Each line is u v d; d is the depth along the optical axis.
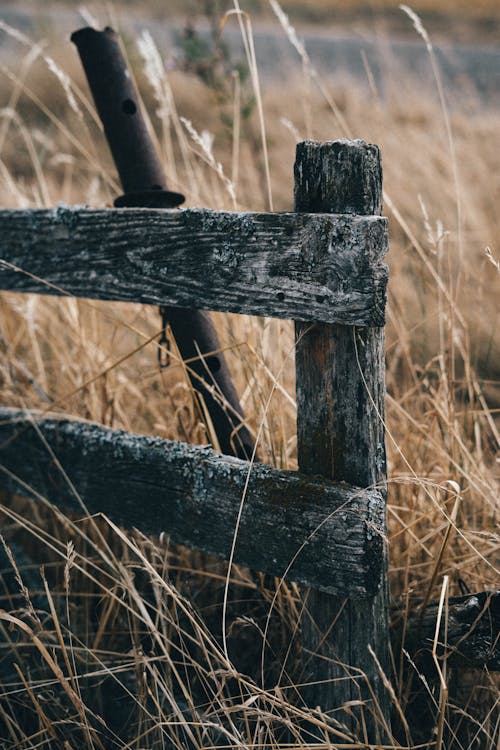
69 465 2.22
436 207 4.51
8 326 3.27
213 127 6.19
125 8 12.75
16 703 2.05
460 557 2.13
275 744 1.65
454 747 1.94
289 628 2.12
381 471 1.71
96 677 2.07
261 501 1.80
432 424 2.44
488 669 1.79
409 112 6.42
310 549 1.74
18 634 2.12
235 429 2.11
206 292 1.80
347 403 1.66
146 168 2.14
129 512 2.11
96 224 1.98
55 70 2.76
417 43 14.97
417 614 1.94
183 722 1.65
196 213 1.77
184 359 2.16
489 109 7.27
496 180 4.73
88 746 1.78
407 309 3.55
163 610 2.14
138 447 2.04
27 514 2.72
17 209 2.16
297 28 17.17
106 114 2.12
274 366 2.56
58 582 2.46
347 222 1.51
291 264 1.62
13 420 2.32
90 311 3.03
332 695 1.82
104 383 2.58
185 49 3.75
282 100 7.19
